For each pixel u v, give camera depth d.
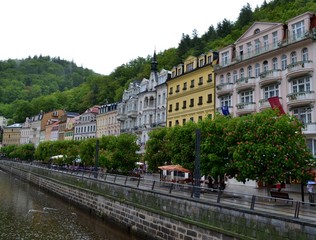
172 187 21.67
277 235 13.53
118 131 83.00
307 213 13.62
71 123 115.00
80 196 36.81
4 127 175.88
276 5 79.50
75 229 25.61
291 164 21.09
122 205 26.41
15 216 30.59
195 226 17.86
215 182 30.12
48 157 80.06
